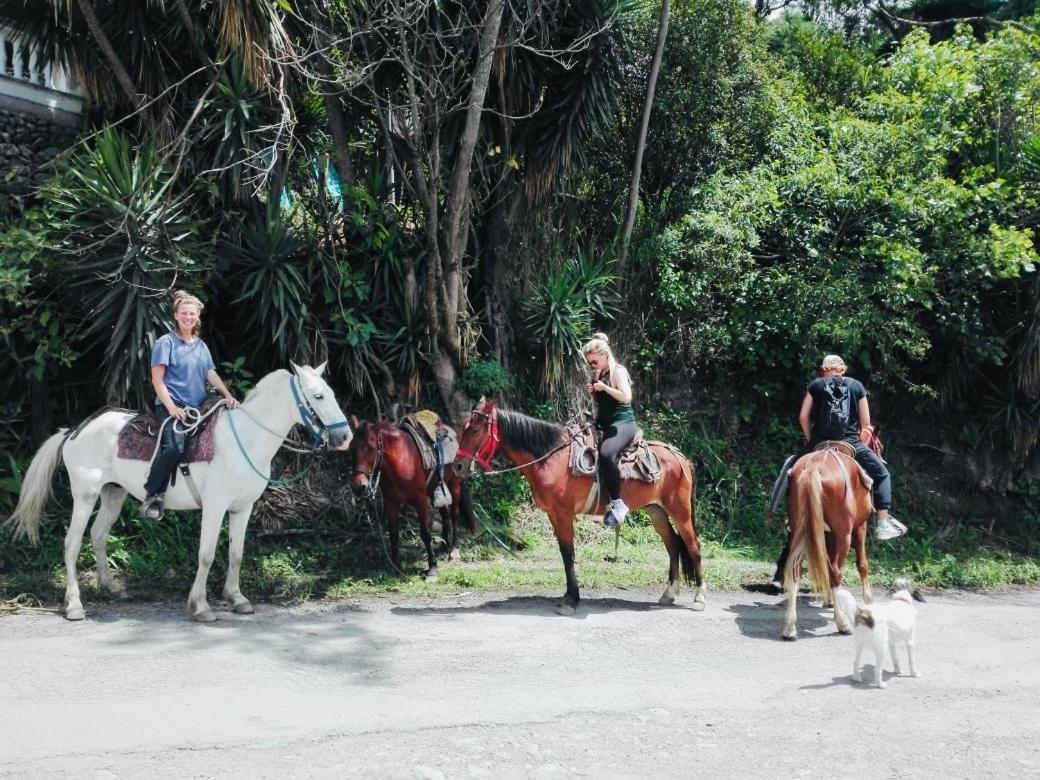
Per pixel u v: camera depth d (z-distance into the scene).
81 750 4.45
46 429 8.91
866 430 8.06
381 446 8.27
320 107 9.95
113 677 5.50
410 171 10.17
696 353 11.84
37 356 8.11
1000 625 7.83
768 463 11.71
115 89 9.17
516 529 10.08
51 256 8.03
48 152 9.37
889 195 10.87
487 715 5.13
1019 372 11.57
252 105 8.83
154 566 8.05
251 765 4.35
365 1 9.02
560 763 4.53
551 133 10.21
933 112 11.45
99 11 8.74
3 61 9.20
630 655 6.43
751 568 9.55
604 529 10.41
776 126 12.38
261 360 9.57
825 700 5.58
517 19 9.02
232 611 7.16
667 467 7.77
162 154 8.93
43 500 6.96
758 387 11.77
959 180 12.10
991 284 11.54
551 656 6.30
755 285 11.36
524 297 10.99
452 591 8.13
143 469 6.88
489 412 7.37
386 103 9.64
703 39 11.66
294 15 8.62
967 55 12.05
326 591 7.92
